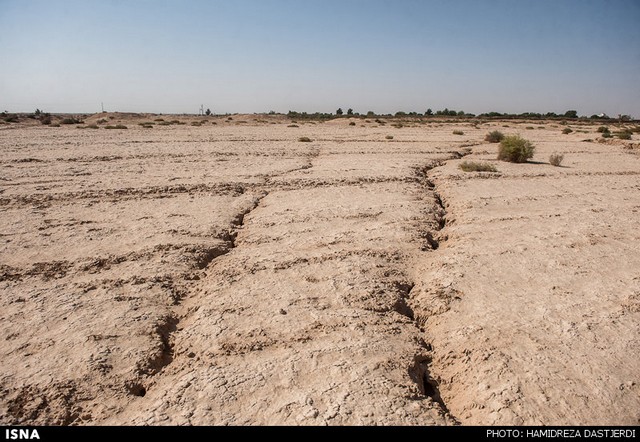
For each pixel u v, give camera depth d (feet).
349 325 17.30
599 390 13.78
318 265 22.91
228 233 28.45
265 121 192.44
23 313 18.16
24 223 29.58
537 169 54.44
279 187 41.50
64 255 24.04
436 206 35.78
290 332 16.78
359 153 67.82
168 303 19.42
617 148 82.23
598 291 20.39
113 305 18.86
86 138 87.92
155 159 58.23
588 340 16.35
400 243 26.25
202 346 16.12
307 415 12.64
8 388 13.87
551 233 28.45
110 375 14.61
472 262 23.54
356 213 32.19
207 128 134.41
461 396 14.25
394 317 18.28
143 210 33.06
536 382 14.10
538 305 19.02
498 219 31.50
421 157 62.64
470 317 18.17
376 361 15.14
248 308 18.58
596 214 33.32
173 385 14.12
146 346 16.11
